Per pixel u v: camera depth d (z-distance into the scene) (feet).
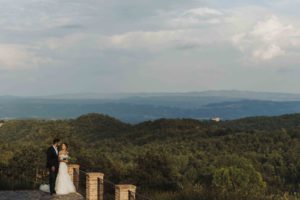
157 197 51.80
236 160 242.37
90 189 49.16
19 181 61.62
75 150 161.58
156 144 353.51
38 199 50.16
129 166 116.98
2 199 50.06
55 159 53.62
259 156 292.20
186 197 49.37
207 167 212.64
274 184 234.79
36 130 368.48
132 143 379.35
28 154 99.71
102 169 109.29
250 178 166.91
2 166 89.97
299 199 51.98
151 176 95.09
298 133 343.46
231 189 51.01
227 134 375.66
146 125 443.73
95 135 412.57
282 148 309.83
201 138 368.89
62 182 53.42
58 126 399.65
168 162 102.94
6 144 160.66
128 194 42.32
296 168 260.42
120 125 447.01
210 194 48.24
